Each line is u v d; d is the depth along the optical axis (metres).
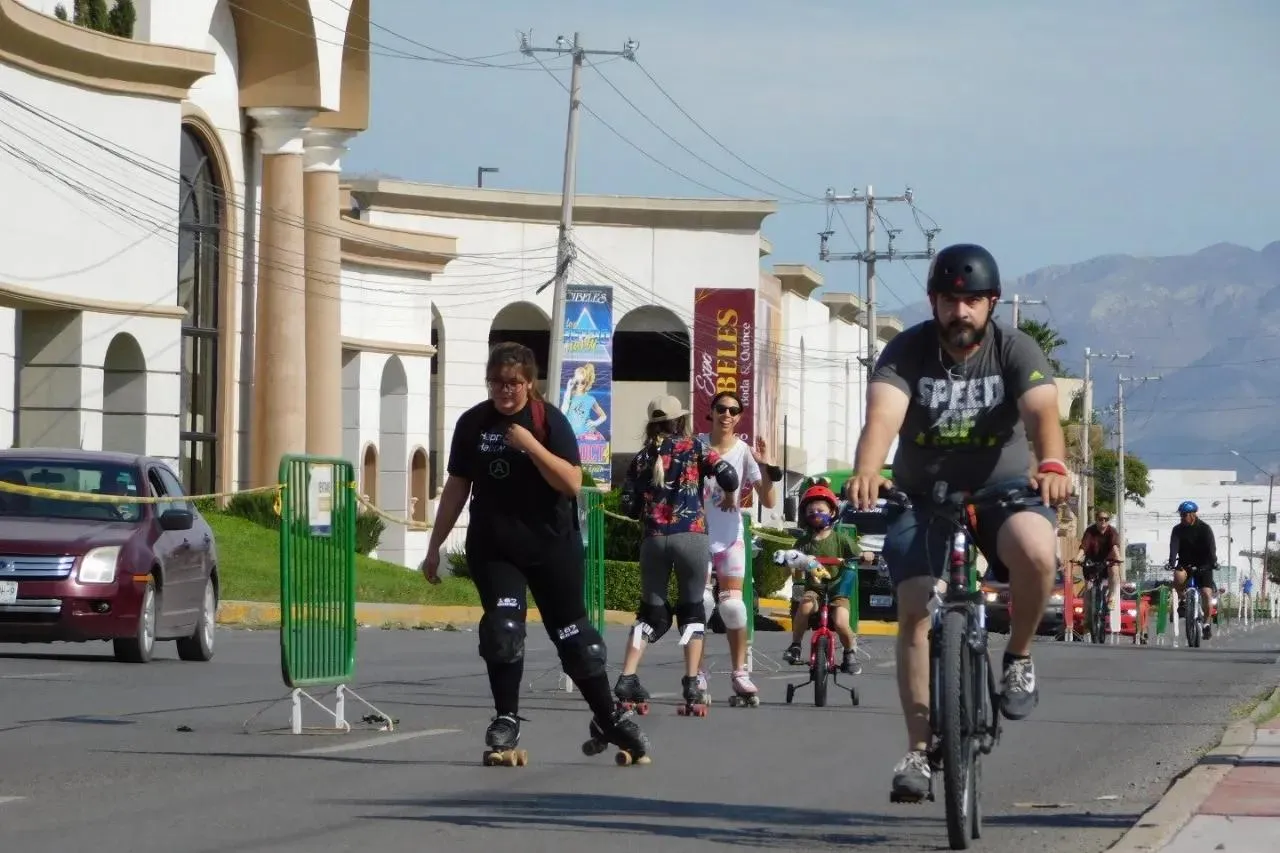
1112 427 173.62
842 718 19.36
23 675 22.88
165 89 51.56
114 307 50.34
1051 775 14.45
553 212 90.94
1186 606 39.97
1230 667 29.19
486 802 12.38
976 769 10.80
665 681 24.38
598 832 11.13
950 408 10.63
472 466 14.03
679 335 93.38
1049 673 27.30
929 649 10.75
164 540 25.72
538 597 14.39
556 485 13.91
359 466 69.81
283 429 61.69
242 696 20.55
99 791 12.82
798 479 111.81
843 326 124.00
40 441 49.47
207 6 57.84
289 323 62.16
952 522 10.63
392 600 48.31
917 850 10.55
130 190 50.84
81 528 24.92
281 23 60.94
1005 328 10.70
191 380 59.72
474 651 30.55
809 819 11.77
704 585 18.84
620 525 54.06
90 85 49.41
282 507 15.98
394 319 72.50
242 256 61.78
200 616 26.80
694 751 15.85
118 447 51.69
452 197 88.31
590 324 76.44
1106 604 44.53
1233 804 11.59
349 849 10.46
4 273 46.34
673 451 18.55
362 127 65.31
